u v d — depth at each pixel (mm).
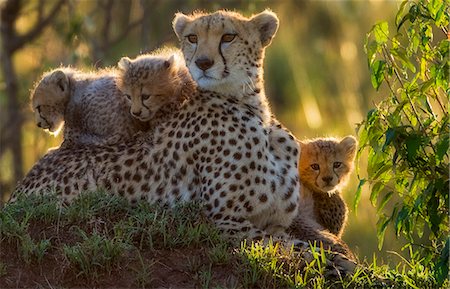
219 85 11008
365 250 18672
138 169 11156
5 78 20609
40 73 20625
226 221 10648
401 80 10844
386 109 10719
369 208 19578
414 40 10516
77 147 11945
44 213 10180
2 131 20625
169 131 11172
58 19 21625
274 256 9859
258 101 11242
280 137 11219
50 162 11703
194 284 9516
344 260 10320
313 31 25859
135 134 11641
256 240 10438
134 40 22812
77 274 9469
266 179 10852
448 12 10500
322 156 12781
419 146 10219
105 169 11266
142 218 10164
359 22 25000
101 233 10078
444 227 10703
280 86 25922
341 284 9883
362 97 24156
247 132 10859
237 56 11031
